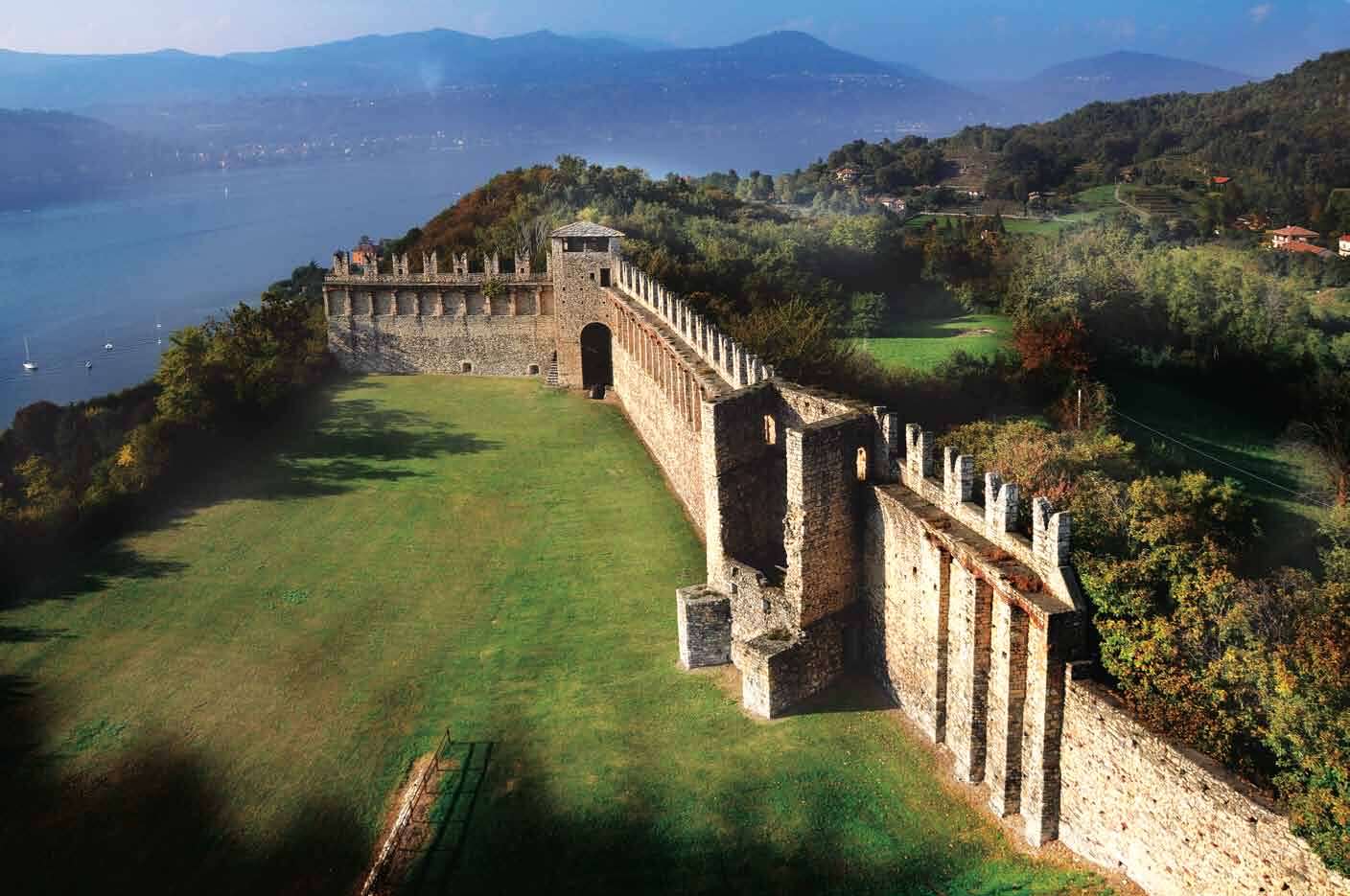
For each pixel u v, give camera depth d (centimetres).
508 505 8125
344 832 4550
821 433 4869
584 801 4531
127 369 19725
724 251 12631
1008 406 8988
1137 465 7062
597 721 5100
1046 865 3834
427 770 4844
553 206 15788
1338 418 8994
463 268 12125
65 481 8138
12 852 4538
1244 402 10419
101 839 4597
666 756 4759
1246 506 5891
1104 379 10250
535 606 6419
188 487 8756
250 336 11400
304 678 5744
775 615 5125
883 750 4622
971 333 12406
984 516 4291
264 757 5075
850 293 14000
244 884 4312
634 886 4072
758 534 5784
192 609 6631
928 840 4078
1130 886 3609
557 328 11288
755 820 4309
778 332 8250
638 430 9750
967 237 16650
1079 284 12212
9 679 5850
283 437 9944
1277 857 3091
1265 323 11100
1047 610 3762
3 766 5084
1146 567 3856
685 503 7862
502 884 4144
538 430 9925
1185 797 3362
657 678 5453
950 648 4397
